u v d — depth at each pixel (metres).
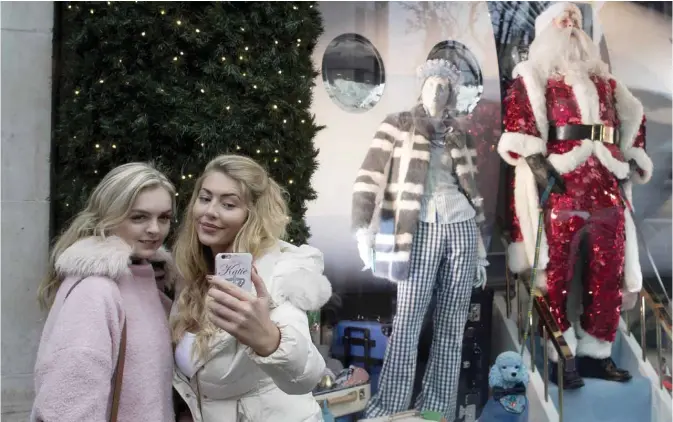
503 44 4.04
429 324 3.97
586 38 4.14
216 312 1.58
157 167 3.00
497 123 4.03
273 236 1.95
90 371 1.57
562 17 4.10
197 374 1.90
